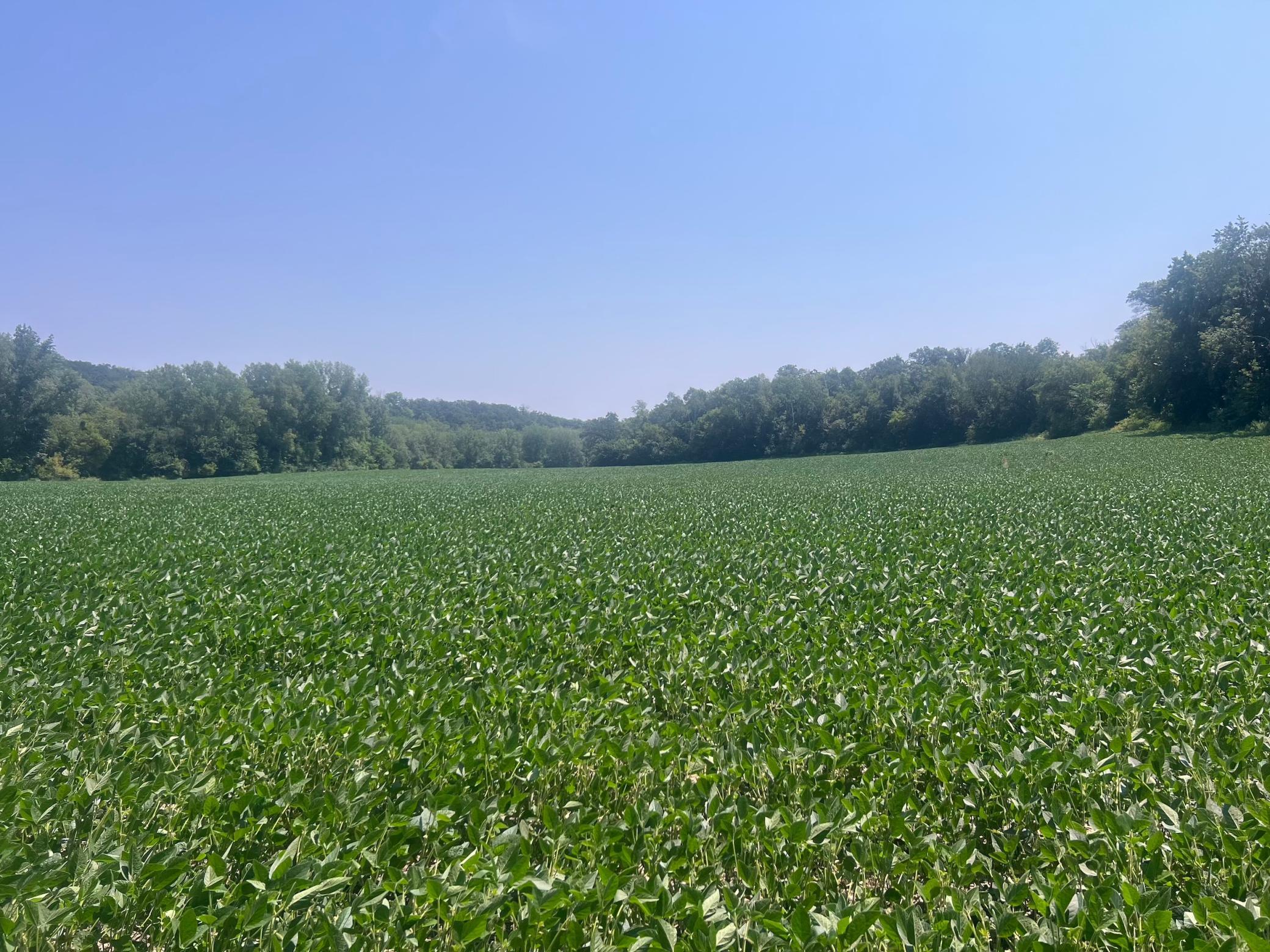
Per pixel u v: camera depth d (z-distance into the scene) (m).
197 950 3.38
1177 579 10.45
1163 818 4.17
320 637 8.60
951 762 4.97
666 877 3.99
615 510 24.92
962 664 7.06
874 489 30.59
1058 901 3.49
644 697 6.95
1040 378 75.94
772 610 9.31
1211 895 3.56
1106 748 5.13
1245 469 31.30
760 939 3.30
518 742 5.26
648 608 9.63
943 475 39.12
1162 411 58.34
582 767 5.21
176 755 5.43
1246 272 51.41
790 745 5.22
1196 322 54.69
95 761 5.24
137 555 14.89
